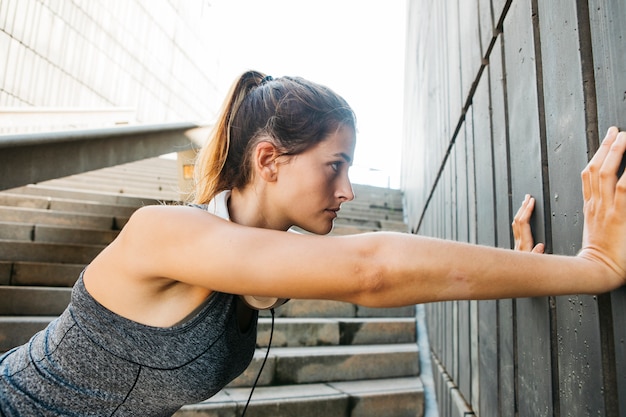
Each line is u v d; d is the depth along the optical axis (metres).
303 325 3.20
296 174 0.75
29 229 3.50
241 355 0.86
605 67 0.66
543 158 0.91
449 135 2.13
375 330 3.38
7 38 7.07
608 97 0.66
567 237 0.79
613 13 0.63
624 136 0.61
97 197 4.64
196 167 0.90
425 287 0.59
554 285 0.60
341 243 0.62
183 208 0.71
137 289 0.70
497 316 1.28
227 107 0.84
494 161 1.29
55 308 2.76
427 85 3.31
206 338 0.74
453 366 2.13
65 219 3.85
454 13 1.96
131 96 11.41
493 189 1.30
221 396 2.42
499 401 1.26
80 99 9.12
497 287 0.59
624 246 0.62
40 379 0.74
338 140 0.74
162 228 0.68
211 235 0.65
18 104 7.35
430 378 2.95
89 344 0.73
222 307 0.74
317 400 2.46
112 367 0.73
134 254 0.69
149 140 4.22
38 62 7.80
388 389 2.70
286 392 2.56
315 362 2.84
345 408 2.52
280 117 0.74
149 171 7.08
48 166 3.22
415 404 2.65
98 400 0.75
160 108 13.23
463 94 1.74
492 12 1.28
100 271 0.73
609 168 0.63
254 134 0.78
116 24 10.55
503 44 1.20
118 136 3.80
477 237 1.52
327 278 0.60
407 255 0.59
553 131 0.86
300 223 0.80
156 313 0.72
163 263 0.66
